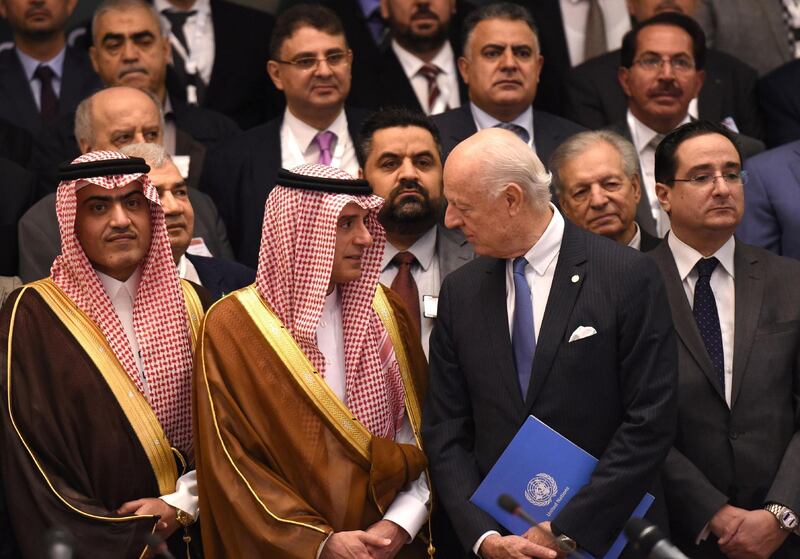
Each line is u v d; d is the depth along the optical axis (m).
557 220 9.30
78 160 9.38
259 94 15.76
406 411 9.66
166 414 9.44
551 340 9.04
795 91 14.98
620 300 9.01
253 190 13.27
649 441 8.83
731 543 9.54
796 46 15.99
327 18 13.65
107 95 12.75
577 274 9.13
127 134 12.62
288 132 13.65
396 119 11.41
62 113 15.20
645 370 8.93
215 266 11.32
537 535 8.88
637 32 13.70
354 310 9.44
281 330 9.20
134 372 9.32
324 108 13.52
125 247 9.31
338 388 9.39
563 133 13.46
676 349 9.11
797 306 10.03
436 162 11.36
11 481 9.03
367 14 15.52
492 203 9.07
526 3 16.08
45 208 11.77
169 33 15.55
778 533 9.56
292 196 9.21
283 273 9.23
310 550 8.77
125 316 9.55
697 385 9.88
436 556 9.77
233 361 9.12
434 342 9.62
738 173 10.22
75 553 8.85
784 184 12.48
